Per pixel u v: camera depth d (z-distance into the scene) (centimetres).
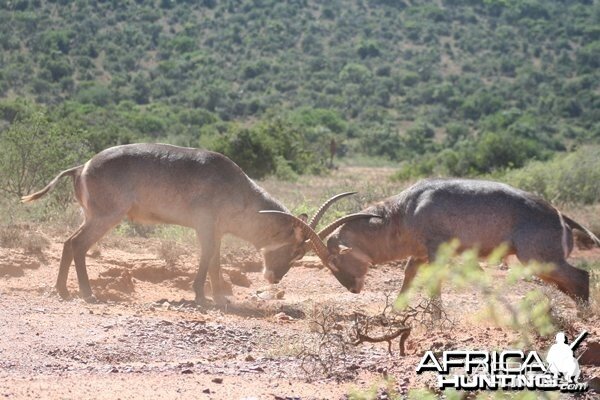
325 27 18488
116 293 1436
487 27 19612
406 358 1023
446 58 17662
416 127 11869
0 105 5738
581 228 1294
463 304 1404
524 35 19012
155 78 14438
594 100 14088
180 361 1033
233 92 13825
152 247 1834
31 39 14912
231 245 1852
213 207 1427
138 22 16888
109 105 11762
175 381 910
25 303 1305
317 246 1406
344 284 1402
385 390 888
